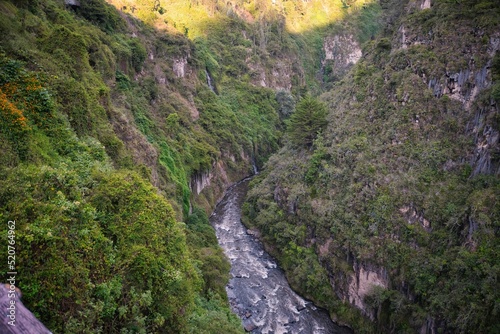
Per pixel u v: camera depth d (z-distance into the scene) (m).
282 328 33.09
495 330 23.98
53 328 10.73
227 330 22.22
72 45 30.66
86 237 13.35
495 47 34.31
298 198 44.12
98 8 52.66
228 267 36.84
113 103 41.88
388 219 33.47
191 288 17.98
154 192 19.36
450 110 35.91
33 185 13.63
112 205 16.02
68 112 23.97
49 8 39.91
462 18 38.59
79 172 18.14
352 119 45.03
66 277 11.67
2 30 24.86
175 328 15.92
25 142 17.14
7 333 7.22
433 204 31.97
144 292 14.53
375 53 49.09
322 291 36.66
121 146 30.00
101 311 12.35
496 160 30.50
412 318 29.44
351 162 40.28
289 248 42.66
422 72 38.75
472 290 26.36
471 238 28.16
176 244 18.16
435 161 34.28
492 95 31.27
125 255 14.57
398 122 38.41
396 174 35.72
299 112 50.72
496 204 27.83
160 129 52.34
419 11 45.12
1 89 19.25
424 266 29.84
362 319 33.59
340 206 38.34
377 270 32.91
